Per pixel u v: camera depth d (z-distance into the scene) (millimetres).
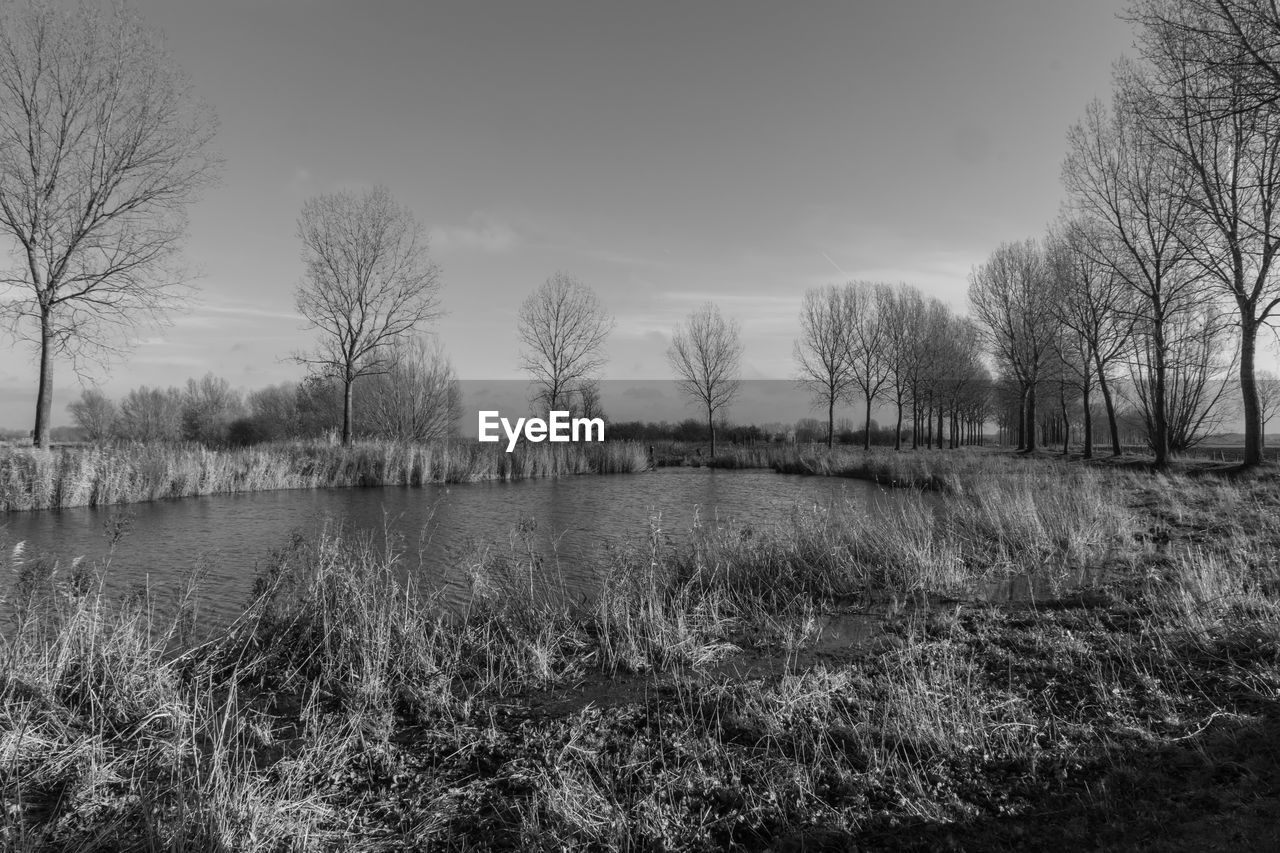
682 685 5336
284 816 3512
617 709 4895
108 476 16906
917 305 44344
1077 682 4898
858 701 4719
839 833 3334
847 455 32125
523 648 5953
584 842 3344
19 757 4008
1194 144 17250
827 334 42875
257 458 21594
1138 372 26406
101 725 4555
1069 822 3256
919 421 48531
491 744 4434
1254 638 5309
